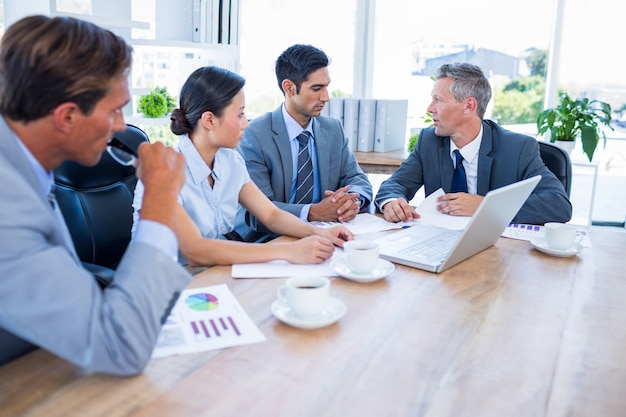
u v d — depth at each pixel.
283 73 2.26
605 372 0.92
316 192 2.38
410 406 0.80
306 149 2.34
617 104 3.61
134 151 1.11
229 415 0.77
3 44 0.84
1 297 0.80
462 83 2.10
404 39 3.72
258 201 1.84
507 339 1.03
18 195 0.82
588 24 3.50
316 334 1.02
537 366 0.93
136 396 0.80
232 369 0.89
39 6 2.21
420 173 2.34
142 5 3.06
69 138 0.90
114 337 0.82
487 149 2.17
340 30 3.74
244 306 1.13
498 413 0.79
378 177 3.87
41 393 0.81
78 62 0.84
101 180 1.89
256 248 1.41
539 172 2.08
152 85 2.99
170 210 0.97
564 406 0.82
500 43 3.59
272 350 0.95
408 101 3.60
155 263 0.90
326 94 2.27
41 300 0.80
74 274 0.83
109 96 0.90
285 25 3.74
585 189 3.78
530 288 1.29
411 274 1.36
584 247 1.64
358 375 0.88
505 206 1.47
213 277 1.30
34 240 0.83
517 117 3.68
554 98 3.60
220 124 1.68
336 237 1.60
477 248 1.51
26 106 0.85
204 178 1.73
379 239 1.63
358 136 3.32
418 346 0.98
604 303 1.22
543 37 3.54
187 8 3.05
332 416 0.77
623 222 3.83
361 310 1.13
